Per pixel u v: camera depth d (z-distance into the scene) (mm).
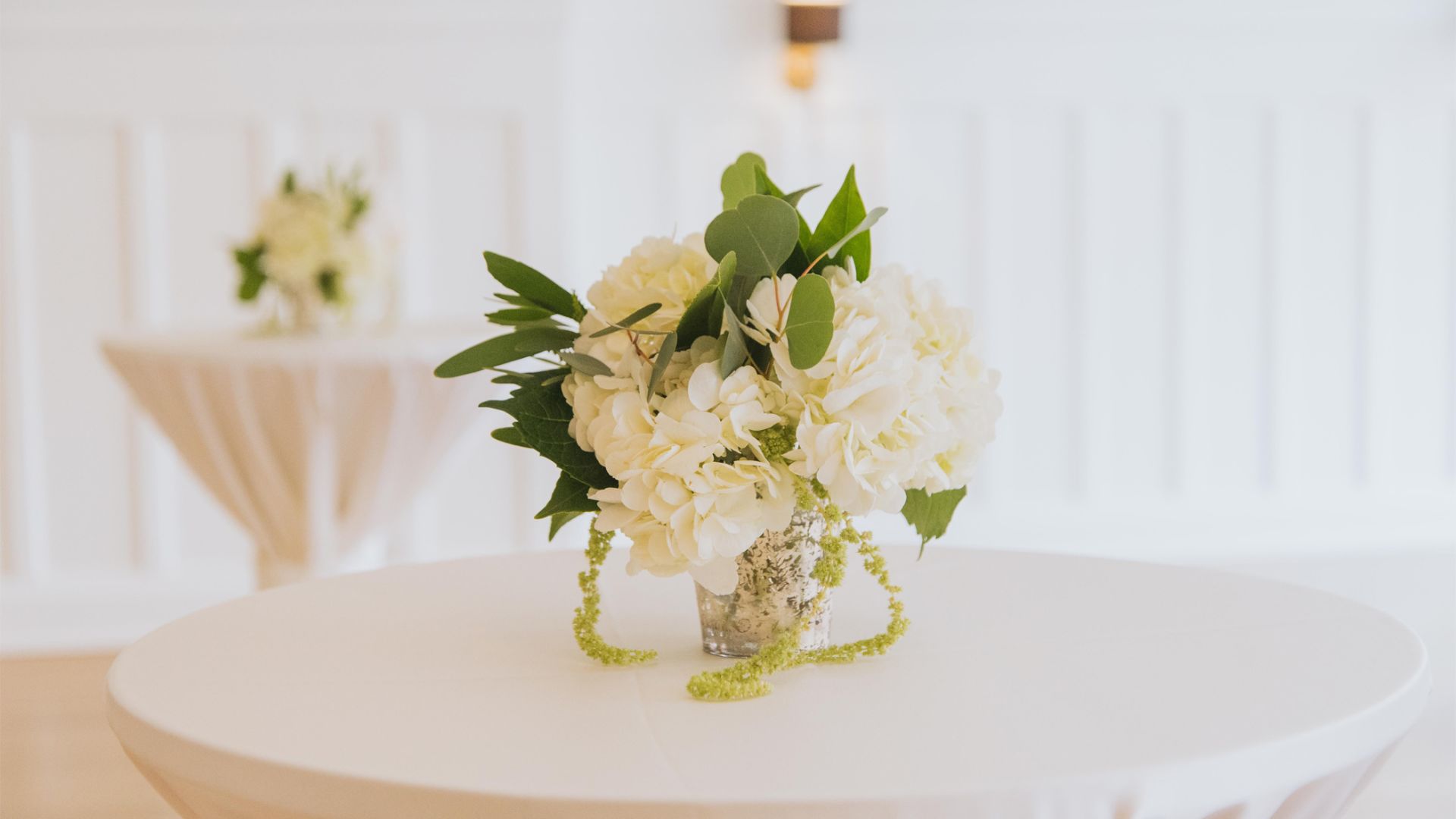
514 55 3529
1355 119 3959
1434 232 4027
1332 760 888
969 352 1097
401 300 3561
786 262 1111
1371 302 4016
